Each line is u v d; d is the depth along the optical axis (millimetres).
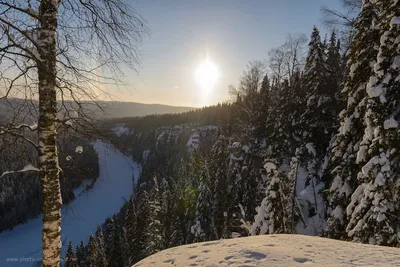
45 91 5168
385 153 8312
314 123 19656
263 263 3170
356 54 11375
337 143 12055
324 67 20000
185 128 107562
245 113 34875
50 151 5301
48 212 5352
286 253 3482
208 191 24500
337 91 20219
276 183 11359
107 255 41281
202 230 23719
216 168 25719
